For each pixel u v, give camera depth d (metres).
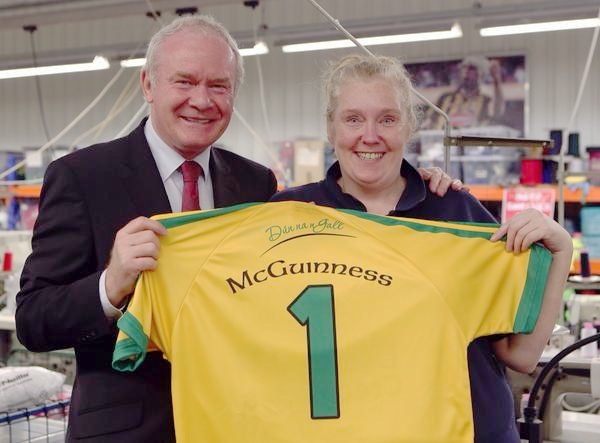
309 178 6.65
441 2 7.46
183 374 1.51
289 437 1.48
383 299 1.54
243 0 5.91
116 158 1.78
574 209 5.94
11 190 7.36
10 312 4.09
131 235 1.50
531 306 1.53
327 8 7.90
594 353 3.03
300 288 1.56
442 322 1.52
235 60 1.84
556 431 2.40
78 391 1.71
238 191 1.97
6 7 6.97
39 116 9.37
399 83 1.63
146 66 1.82
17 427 2.38
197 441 1.50
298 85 8.09
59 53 7.41
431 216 1.74
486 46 7.36
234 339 1.53
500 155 5.89
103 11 6.08
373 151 1.63
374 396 1.49
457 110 7.44
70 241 1.68
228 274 1.57
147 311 1.49
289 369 1.51
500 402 1.59
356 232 1.61
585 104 7.05
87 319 1.54
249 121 8.34
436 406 1.48
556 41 7.12
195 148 1.81
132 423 1.66
